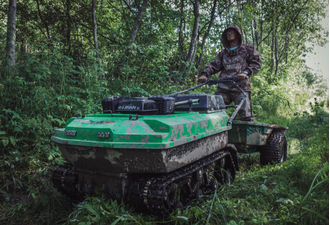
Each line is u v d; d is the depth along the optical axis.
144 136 2.54
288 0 11.62
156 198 2.60
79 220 2.58
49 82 5.02
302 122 7.68
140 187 2.75
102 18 8.97
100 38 8.59
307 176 3.23
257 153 5.98
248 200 3.27
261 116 10.15
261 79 11.62
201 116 3.28
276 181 3.70
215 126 3.46
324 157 2.83
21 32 7.75
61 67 5.15
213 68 5.08
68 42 7.46
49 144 4.57
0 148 4.17
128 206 2.84
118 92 6.02
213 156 3.61
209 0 10.00
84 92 5.18
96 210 2.64
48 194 3.21
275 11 11.46
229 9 9.95
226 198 3.33
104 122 2.81
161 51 7.00
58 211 3.12
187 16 9.67
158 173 2.86
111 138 2.61
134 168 2.68
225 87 4.97
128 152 2.56
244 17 10.20
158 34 7.82
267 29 15.30
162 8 8.52
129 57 6.61
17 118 4.40
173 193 2.89
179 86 6.98
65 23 7.75
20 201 3.46
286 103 12.06
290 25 14.62
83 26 8.11
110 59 6.44
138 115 2.88
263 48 14.76
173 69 8.55
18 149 4.36
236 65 4.89
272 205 3.10
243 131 4.49
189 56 8.32
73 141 2.77
